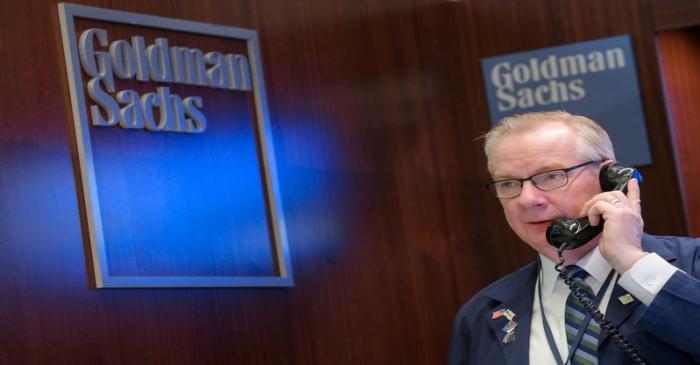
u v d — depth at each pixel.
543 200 2.78
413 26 6.24
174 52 4.91
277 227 5.24
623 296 2.69
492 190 2.89
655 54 6.29
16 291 4.11
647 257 2.58
